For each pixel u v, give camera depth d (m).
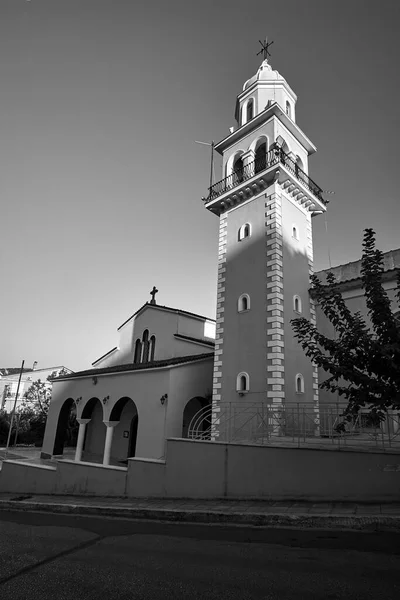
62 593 5.00
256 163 20.94
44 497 13.87
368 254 9.01
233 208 20.50
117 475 12.80
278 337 16.16
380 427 9.77
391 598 4.51
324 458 9.23
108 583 5.26
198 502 10.36
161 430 17.11
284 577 5.20
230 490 10.38
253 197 19.61
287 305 17.28
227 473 10.55
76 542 7.58
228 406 16.72
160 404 17.58
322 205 21.23
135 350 27.27
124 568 5.83
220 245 20.41
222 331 18.44
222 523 8.54
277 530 7.62
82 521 9.84
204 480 10.89
